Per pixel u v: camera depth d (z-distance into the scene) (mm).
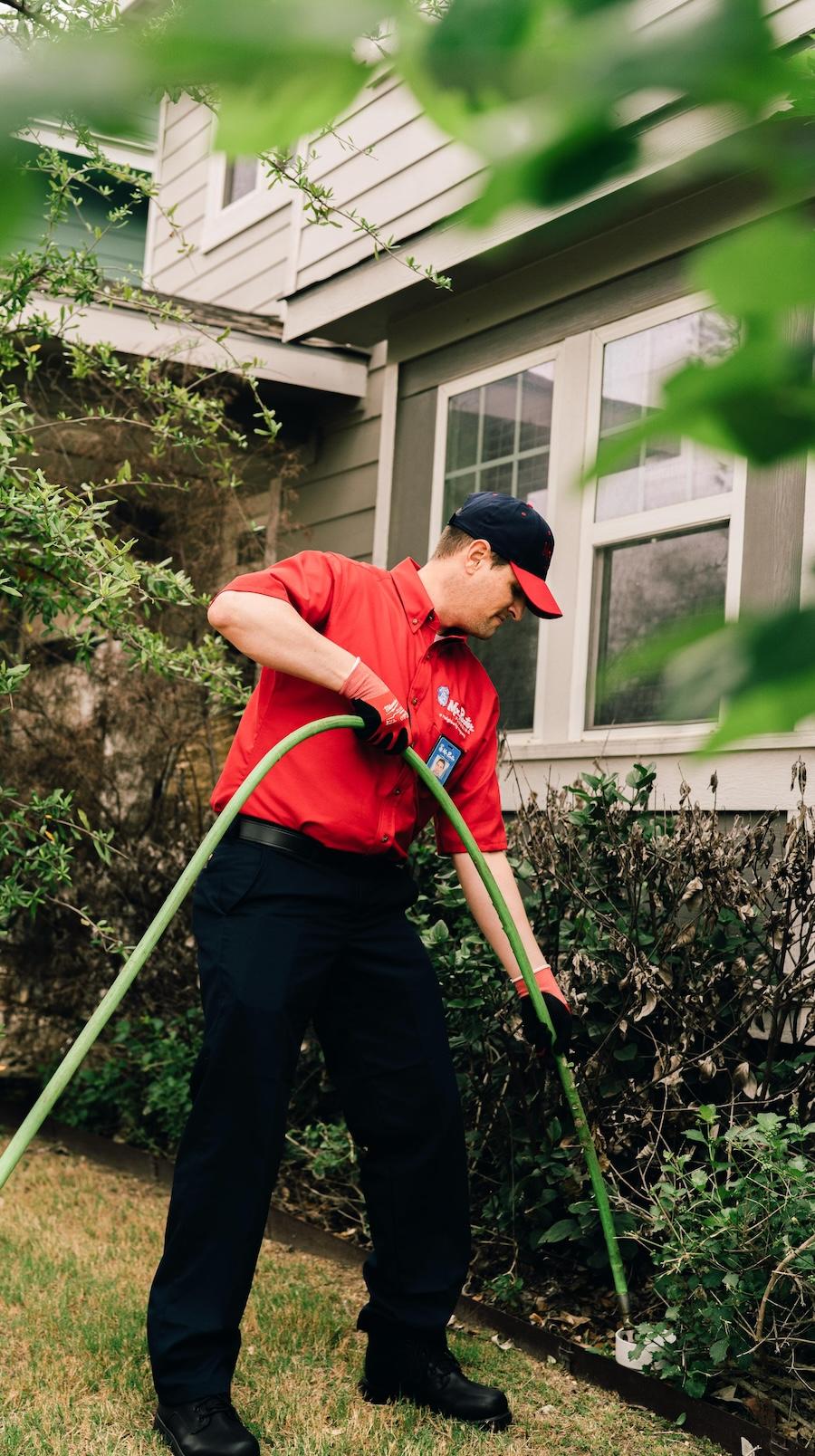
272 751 2273
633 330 4406
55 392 5680
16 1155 1824
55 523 3344
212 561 5605
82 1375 2729
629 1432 2613
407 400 5562
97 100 254
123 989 1967
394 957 2594
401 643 2611
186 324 4426
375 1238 2645
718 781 3818
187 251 3676
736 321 287
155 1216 4102
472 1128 3662
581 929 3424
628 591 4328
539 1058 2977
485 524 2633
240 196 7492
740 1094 3129
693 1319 2713
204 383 5836
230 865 2518
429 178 5016
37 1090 5492
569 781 4387
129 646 3779
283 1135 2471
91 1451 2346
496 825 2844
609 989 3330
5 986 5535
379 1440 2465
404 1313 2613
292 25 257
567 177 299
